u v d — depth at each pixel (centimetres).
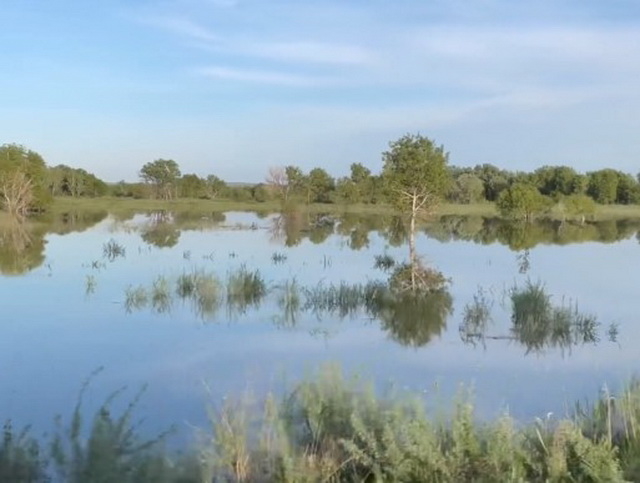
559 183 8512
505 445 575
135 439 624
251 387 1011
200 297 1800
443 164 2362
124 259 2781
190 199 9662
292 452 609
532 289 1669
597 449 571
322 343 1363
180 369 1147
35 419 875
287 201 7594
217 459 617
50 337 1397
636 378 967
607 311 1756
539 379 1096
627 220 6838
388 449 574
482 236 4500
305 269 2492
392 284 1981
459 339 1412
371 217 6378
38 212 6525
